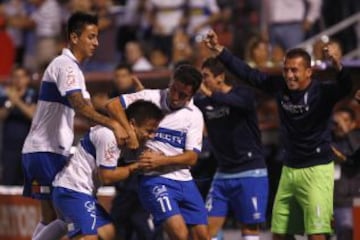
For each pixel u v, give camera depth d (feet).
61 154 55.16
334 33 87.35
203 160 66.54
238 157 60.95
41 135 55.36
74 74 53.93
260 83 56.54
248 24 88.28
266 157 71.05
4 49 92.99
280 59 77.97
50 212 57.31
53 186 54.70
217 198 61.67
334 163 62.54
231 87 60.64
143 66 85.20
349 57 85.97
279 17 85.15
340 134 67.36
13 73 82.33
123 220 67.82
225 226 73.56
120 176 53.72
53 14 94.68
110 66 88.69
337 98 54.85
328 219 55.88
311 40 84.17
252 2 89.45
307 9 85.97
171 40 89.81
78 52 54.85
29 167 55.62
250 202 61.05
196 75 55.11
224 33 88.43
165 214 55.16
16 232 71.51
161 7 90.48
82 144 54.29
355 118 69.26
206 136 63.98
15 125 79.05
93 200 54.24
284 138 56.44
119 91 70.38
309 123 55.36
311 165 55.83
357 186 64.39
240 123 60.54
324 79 67.10
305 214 56.08
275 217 57.26
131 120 53.67
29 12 96.84
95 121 53.57
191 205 56.08
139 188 56.18
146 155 54.65
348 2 90.33
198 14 90.22
